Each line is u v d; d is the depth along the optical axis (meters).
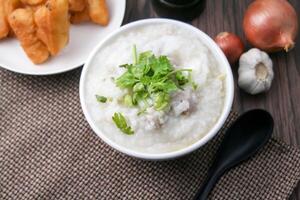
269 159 0.66
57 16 0.66
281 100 0.69
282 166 0.66
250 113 0.65
